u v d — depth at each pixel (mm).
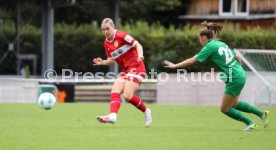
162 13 148000
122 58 39938
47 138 35156
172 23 148500
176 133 38125
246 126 40188
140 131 39094
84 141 33938
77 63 123125
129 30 113188
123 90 40125
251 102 71188
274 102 70438
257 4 137500
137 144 32875
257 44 108375
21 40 127062
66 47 123125
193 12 146125
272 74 70938
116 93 39469
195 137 36125
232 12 141000
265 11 135500
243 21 139250
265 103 70750
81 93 84500
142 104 41125
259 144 33250
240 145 32844
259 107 65938
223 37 107688
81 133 37656
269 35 109250
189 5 146625
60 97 78062
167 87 76188
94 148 31328
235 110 39938
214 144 33156
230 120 48375
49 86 75438
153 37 110188
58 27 124562
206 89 75062
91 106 64438
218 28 39438
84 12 143625
